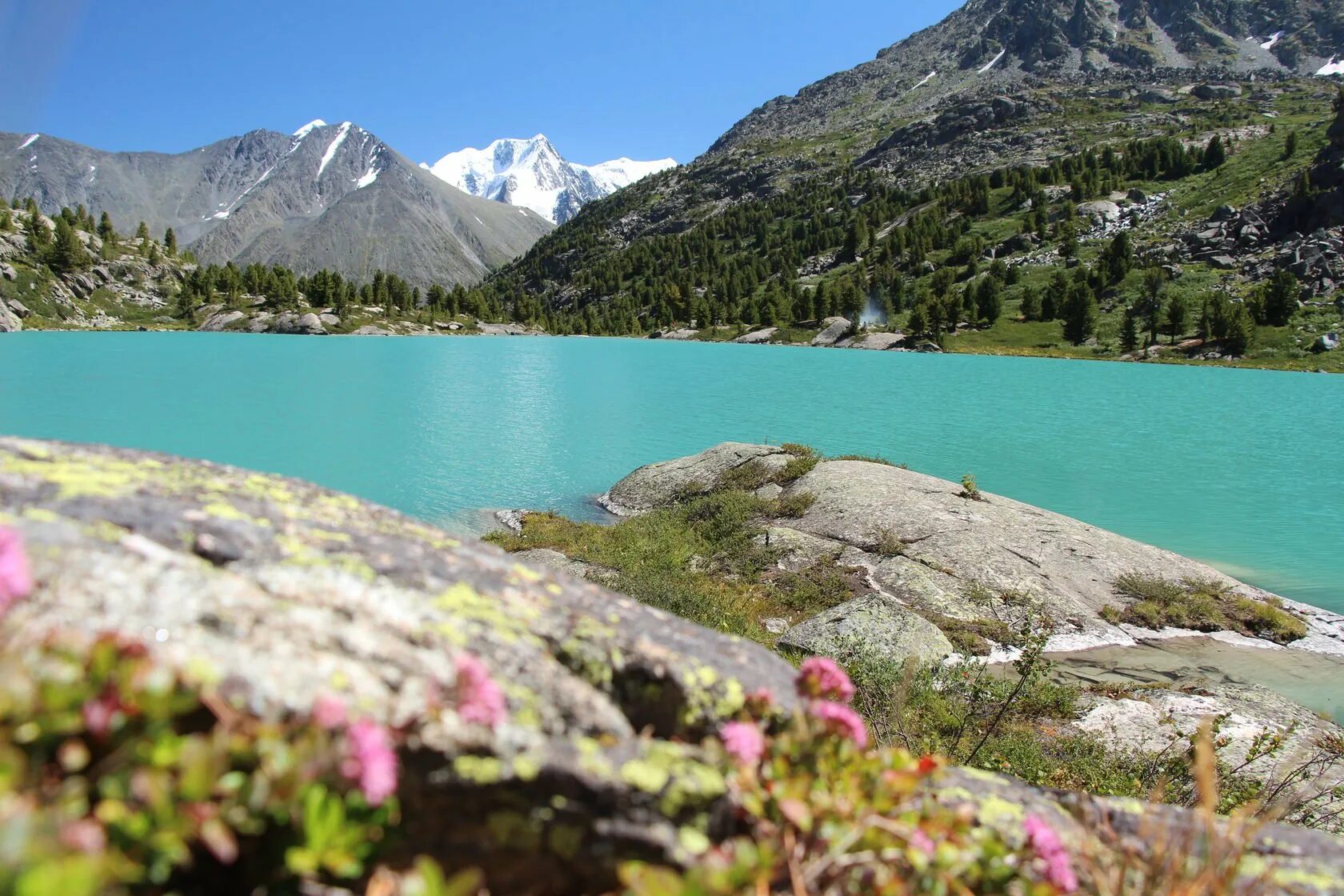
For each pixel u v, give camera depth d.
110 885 1.48
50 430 39.09
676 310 191.62
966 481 23.39
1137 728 11.61
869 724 8.88
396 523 3.23
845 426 49.19
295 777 1.66
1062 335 132.50
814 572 19.05
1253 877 2.74
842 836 2.27
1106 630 16.94
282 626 2.15
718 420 50.72
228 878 1.71
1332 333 107.81
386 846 1.94
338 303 170.12
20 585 1.71
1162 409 60.88
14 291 153.38
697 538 22.39
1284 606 18.92
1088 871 2.71
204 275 179.50
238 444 38.25
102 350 91.06
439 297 196.50
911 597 17.39
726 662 2.99
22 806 1.37
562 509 28.48
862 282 182.62
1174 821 3.12
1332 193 138.38
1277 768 9.97
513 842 2.14
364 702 2.05
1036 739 10.74
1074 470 37.19
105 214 196.00
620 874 2.00
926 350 128.62
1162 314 124.88
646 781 2.26
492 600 2.76
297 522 2.80
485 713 2.18
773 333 155.62
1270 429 51.28
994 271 164.00
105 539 2.20
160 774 1.55
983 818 2.87
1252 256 141.12
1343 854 3.01
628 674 2.70
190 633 1.98
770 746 2.54
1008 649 15.68
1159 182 196.00
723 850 2.28
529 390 64.81
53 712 1.51
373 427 44.25
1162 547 25.02
